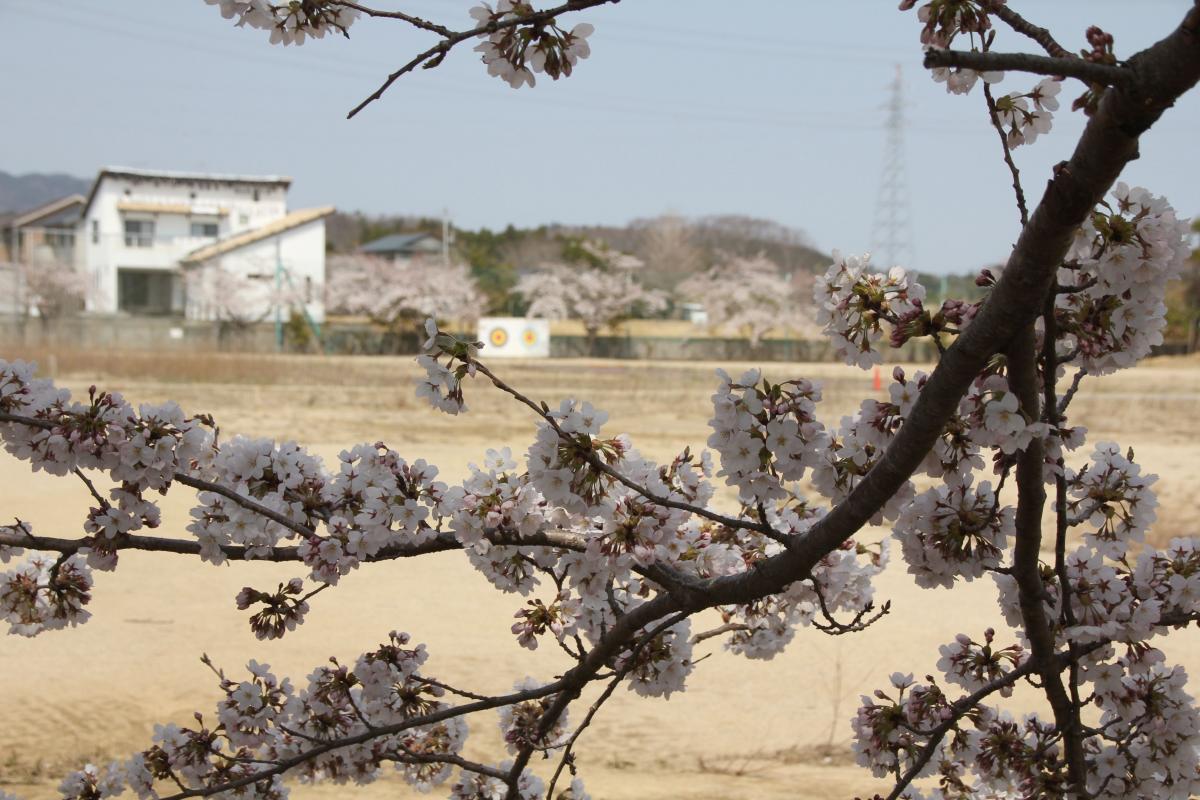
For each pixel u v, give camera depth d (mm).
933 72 2303
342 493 2715
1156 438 25297
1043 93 2311
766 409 2344
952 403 2119
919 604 10078
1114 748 2785
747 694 7793
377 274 72688
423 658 3414
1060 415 2309
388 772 6430
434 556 12102
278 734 3504
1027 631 2547
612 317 76125
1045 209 1897
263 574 10961
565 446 2365
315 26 2301
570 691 3297
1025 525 2324
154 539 2689
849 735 7062
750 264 79562
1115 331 2188
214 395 32156
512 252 114625
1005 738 2859
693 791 6016
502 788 4070
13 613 3076
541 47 2203
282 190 83000
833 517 2350
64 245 90625
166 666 8234
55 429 2539
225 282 69188
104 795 3557
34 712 7250
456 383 2307
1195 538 2605
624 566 2463
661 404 33094
